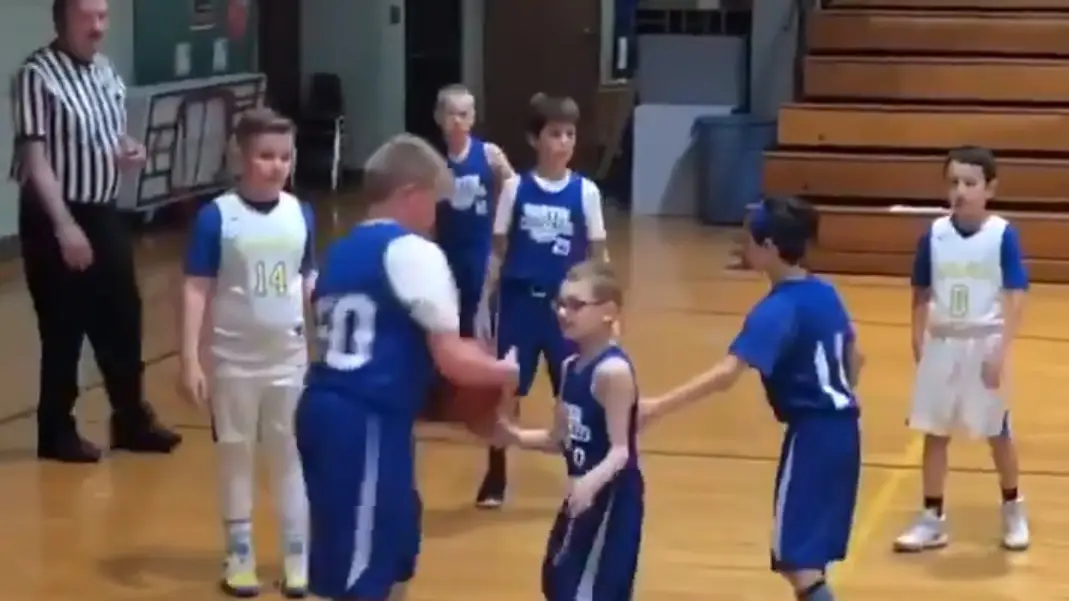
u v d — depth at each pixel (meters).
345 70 15.20
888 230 10.59
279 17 15.14
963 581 5.19
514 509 5.94
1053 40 11.37
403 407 3.89
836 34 11.68
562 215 5.62
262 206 4.86
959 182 5.30
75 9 6.22
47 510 5.87
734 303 9.61
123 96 6.55
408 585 4.97
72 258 6.12
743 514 5.86
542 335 5.65
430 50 16.03
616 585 3.92
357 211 13.21
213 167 12.99
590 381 3.88
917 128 11.01
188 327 4.76
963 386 5.36
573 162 16.02
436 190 4.00
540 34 16.17
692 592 5.06
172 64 12.93
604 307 3.89
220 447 4.97
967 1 11.88
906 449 6.70
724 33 13.52
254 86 13.59
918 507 5.95
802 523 4.27
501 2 16.23
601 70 16.03
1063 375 8.00
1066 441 6.85
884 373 7.97
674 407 4.10
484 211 5.99
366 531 3.86
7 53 11.05
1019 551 5.49
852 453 4.30
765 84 12.81
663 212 13.23
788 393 4.30
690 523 5.74
